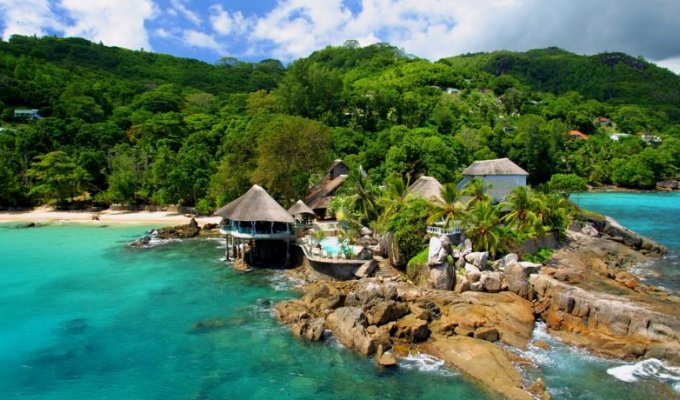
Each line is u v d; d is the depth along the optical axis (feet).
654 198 383.45
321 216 228.84
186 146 336.49
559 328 107.24
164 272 159.33
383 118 425.69
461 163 344.90
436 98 527.40
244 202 167.12
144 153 317.83
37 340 106.11
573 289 121.49
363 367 91.04
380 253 161.38
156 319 116.98
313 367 91.61
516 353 95.81
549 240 173.99
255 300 129.70
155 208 288.30
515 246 153.58
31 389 85.92
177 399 81.97
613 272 148.87
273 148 219.61
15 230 235.81
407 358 94.07
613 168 463.83
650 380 85.46
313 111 399.65
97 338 106.63
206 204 271.49
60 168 288.10
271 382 86.63
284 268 163.02
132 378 89.15
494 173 203.31
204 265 168.45
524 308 113.80
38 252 188.75
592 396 80.53
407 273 139.85
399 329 100.99
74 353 99.55
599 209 316.40
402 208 153.69
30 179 305.94
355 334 99.30
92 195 311.06
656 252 189.78
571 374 87.76
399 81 601.62
